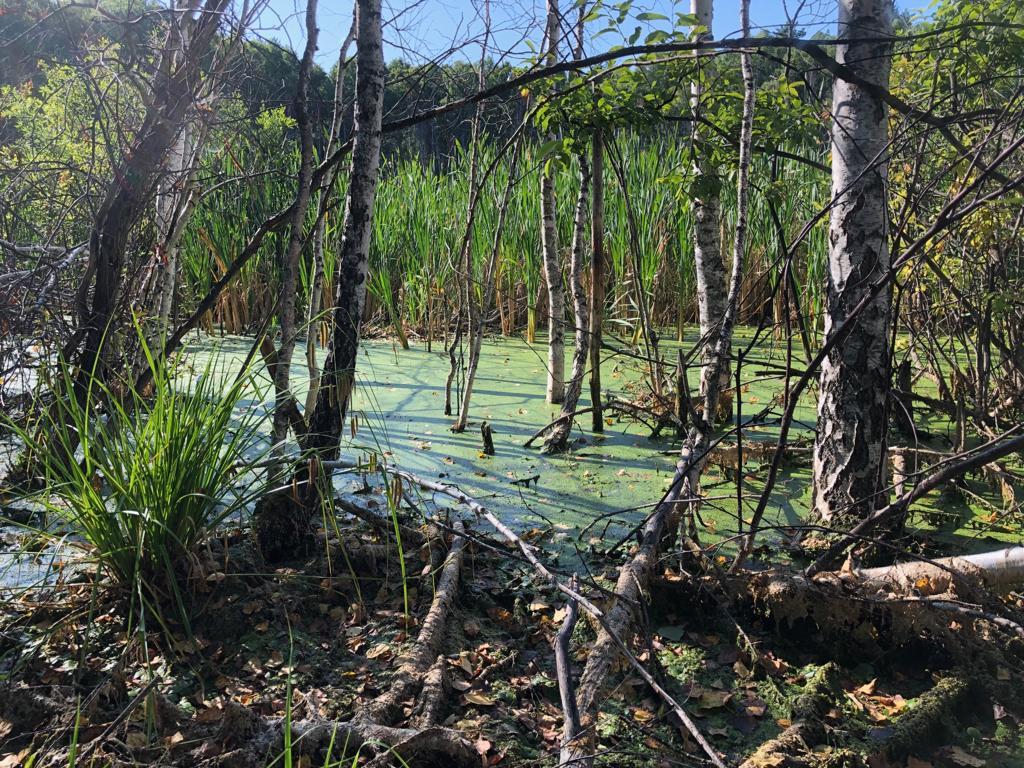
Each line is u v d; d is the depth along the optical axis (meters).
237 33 4.43
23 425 4.64
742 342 8.95
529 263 9.19
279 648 3.09
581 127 5.26
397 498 3.39
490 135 7.98
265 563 3.63
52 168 5.33
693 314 10.33
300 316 8.95
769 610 3.30
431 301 9.02
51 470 3.38
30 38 4.67
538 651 3.17
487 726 2.68
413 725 2.62
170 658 2.99
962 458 3.37
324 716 2.65
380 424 6.15
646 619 3.08
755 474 5.19
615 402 5.87
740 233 3.79
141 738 2.50
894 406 5.86
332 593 3.43
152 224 5.05
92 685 2.81
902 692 3.01
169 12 4.40
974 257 5.35
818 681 2.95
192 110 4.61
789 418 3.40
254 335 9.32
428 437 5.88
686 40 4.71
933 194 5.07
